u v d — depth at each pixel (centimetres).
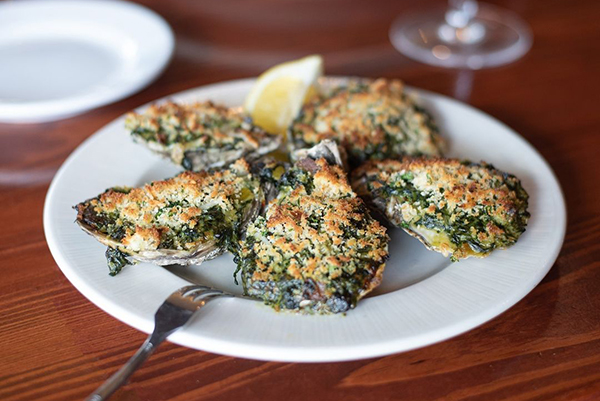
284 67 41
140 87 41
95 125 41
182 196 29
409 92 41
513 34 52
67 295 28
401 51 50
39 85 43
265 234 27
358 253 26
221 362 25
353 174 33
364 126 36
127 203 29
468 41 51
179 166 35
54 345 26
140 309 25
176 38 51
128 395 24
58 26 50
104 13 50
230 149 34
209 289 26
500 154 36
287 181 30
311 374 25
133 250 27
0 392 24
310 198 29
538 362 25
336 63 48
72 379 24
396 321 25
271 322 25
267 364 25
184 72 47
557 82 46
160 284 27
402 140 36
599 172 37
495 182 30
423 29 53
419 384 24
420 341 24
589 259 30
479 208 29
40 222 33
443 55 49
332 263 26
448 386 24
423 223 29
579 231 32
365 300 26
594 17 55
